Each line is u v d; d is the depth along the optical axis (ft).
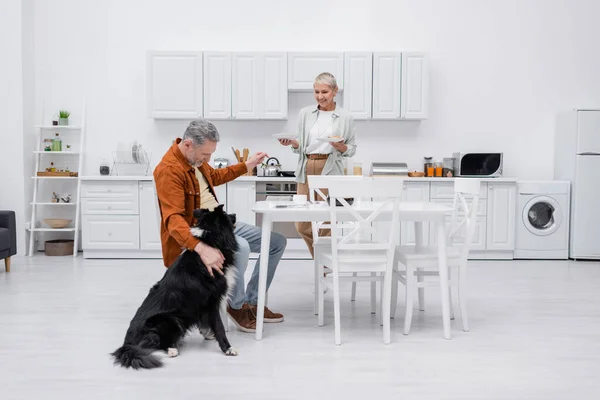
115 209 17.39
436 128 19.30
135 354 7.54
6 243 14.87
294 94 19.04
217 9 19.03
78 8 18.80
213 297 8.08
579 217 17.65
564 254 17.87
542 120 19.29
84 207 17.37
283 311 11.17
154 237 17.46
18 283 13.74
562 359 8.30
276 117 18.01
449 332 9.29
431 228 17.60
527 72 19.20
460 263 9.77
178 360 8.20
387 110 18.01
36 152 18.11
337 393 6.98
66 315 10.73
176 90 17.85
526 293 12.87
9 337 9.30
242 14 19.06
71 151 18.92
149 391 7.02
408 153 19.35
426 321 10.41
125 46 18.97
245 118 18.07
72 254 18.43
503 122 19.31
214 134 8.45
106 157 19.17
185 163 8.68
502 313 11.02
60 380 7.38
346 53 17.83
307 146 12.55
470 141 19.35
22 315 10.73
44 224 19.04
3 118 17.99
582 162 17.54
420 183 17.60
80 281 14.01
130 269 15.71
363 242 10.99
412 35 19.15
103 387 7.14
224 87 17.89
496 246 17.70
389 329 9.01
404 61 17.89
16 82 17.95
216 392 7.00
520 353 8.56
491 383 7.33
